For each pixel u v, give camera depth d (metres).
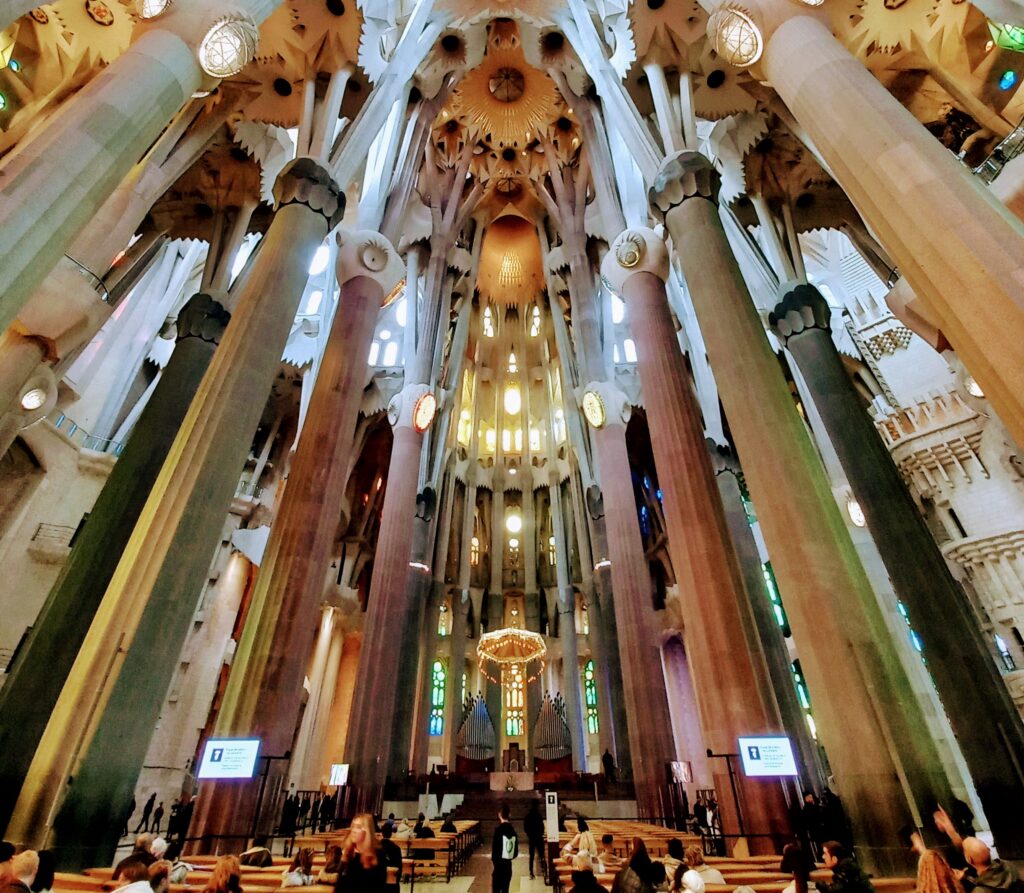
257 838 6.89
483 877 8.98
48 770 5.84
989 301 4.01
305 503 10.08
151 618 6.67
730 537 9.08
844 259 19.73
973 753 8.69
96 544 9.73
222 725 8.18
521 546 29.38
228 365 8.28
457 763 23.05
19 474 14.90
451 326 25.36
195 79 6.55
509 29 22.02
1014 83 10.52
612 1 15.28
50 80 11.04
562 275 25.05
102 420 16.91
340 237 13.37
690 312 20.64
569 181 24.61
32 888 3.41
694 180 10.34
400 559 17.11
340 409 11.20
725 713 7.66
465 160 24.70
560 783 17.05
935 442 15.71
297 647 8.90
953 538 15.23
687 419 10.17
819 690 6.68
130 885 2.72
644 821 12.73
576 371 24.73
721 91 12.55
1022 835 7.93
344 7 11.27
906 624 13.88
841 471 15.92
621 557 16.05
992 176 8.68
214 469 7.57
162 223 14.33
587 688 25.81
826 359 12.09
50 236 4.74
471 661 26.52
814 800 7.16
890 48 11.10
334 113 11.23
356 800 13.39
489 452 30.53
